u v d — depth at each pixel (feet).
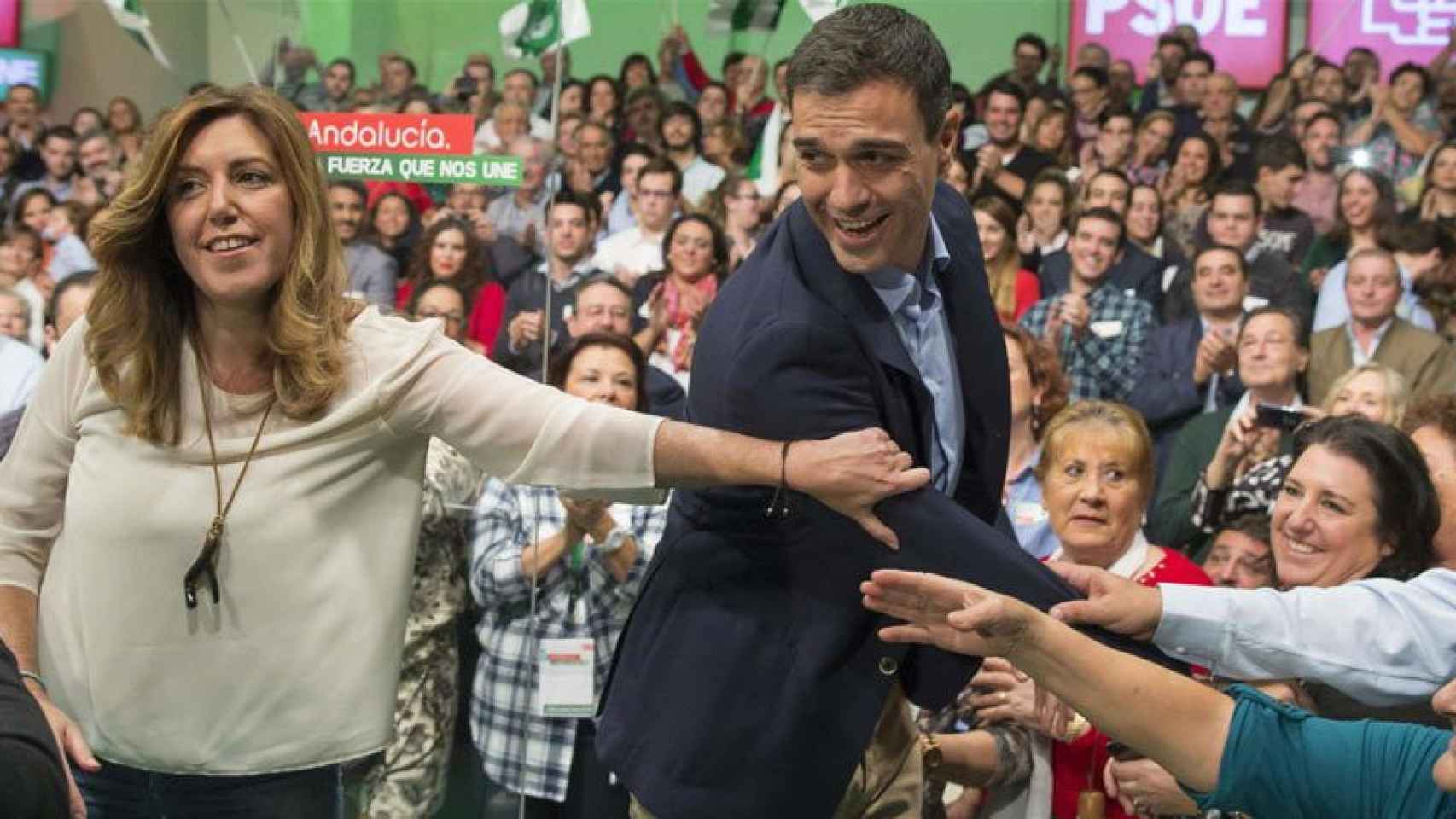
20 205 9.10
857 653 5.84
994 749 7.41
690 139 8.45
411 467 6.16
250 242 5.75
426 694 7.34
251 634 5.89
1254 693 5.13
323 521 5.93
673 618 6.12
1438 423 7.73
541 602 7.52
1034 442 9.05
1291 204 9.06
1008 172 9.20
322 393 5.84
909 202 5.38
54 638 6.07
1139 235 9.14
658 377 8.18
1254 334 8.96
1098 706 5.14
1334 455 7.13
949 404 6.05
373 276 7.97
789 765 5.86
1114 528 7.93
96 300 5.94
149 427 5.87
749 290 5.82
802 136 5.34
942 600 5.22
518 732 7.47
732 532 6.00
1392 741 4.91
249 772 5.95
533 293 8.01
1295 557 7.18
